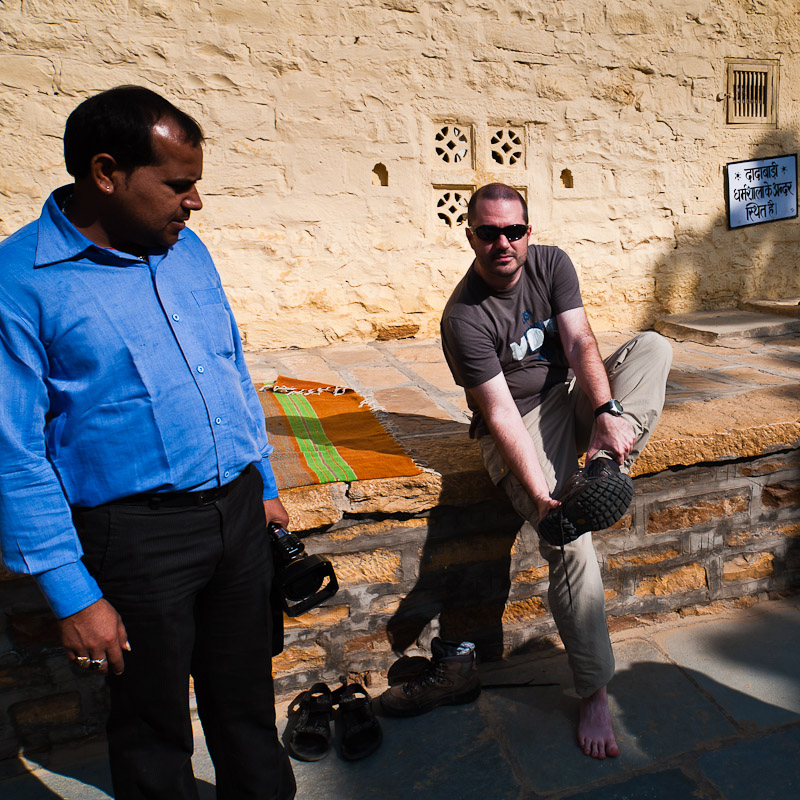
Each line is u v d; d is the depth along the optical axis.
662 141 5.30
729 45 5.32
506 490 2.28
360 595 2.46
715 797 1.93
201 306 1.47
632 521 2.72
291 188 4.66
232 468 1.50
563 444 2.27
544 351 2.29
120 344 1.32
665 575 2.81
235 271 4.64
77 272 1.30
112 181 1.27
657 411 2.17
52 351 1.29
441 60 4.76
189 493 1.43
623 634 2.72
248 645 1.61
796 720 2.21
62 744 2.27
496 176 5.01
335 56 4.57
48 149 4.22
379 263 4.93
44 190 4.26
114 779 1.54
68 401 1.32
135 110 1.24
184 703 1.53
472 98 4.86
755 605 2.93
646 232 5.39
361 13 4.56
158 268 1.40
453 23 4.73
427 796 1.97
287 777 1.78
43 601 2.16
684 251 5.52
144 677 1.46
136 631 1.43
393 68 4.68
